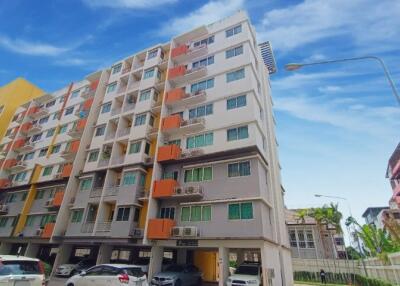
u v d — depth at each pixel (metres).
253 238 15.67
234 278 14.70
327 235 37.59
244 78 22.08
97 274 11.68
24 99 44.69
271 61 33.28
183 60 27.22
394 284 18.36
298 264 33.84
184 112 23.83
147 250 24.16
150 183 21.94
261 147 20.20
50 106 38.88
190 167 20.64
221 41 25.73
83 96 33.81
